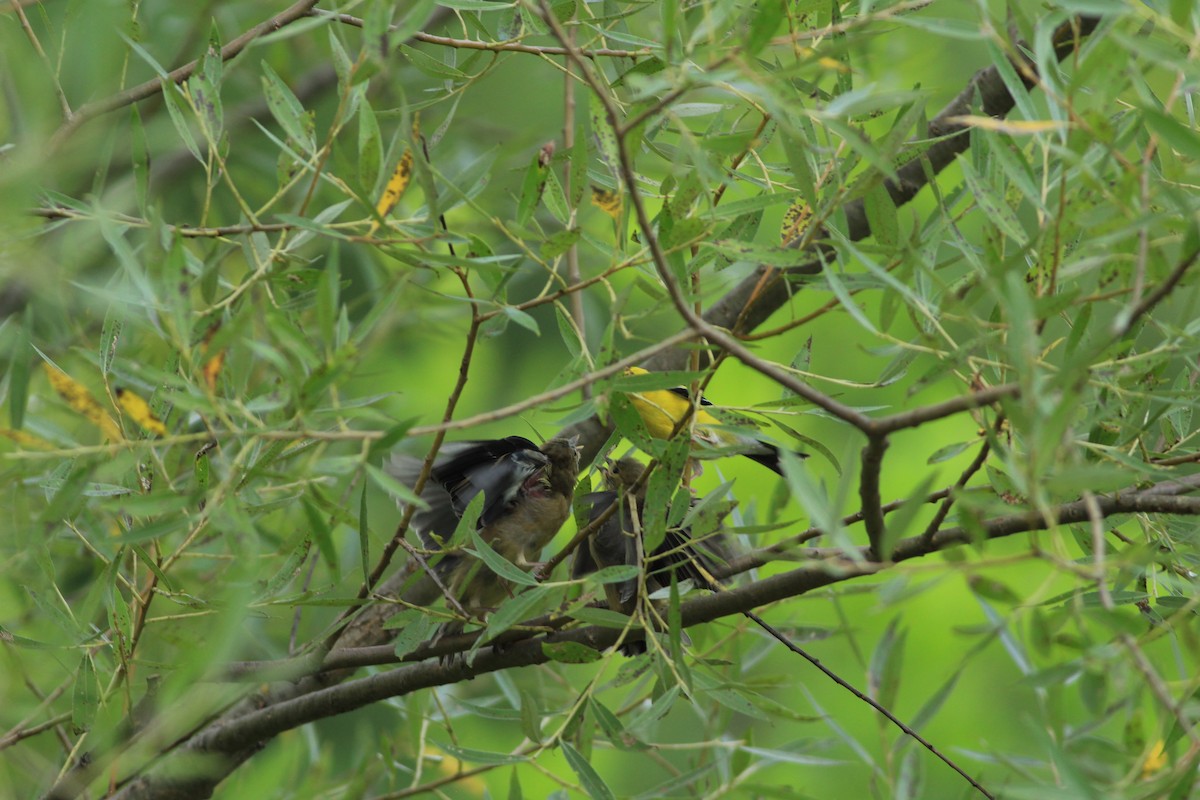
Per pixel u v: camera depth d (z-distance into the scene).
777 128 6.02
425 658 7.41
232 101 10.26
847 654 14.15
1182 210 4.36
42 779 7.45
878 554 5.31
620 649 7.37
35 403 6.80
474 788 8.45
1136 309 4.23
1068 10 4.81
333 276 4.53
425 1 5.12
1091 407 5.58
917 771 7.61
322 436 4.50
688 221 5.30
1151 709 6.31
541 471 8.64
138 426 6.12
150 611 6.98
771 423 6.25
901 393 15.09
